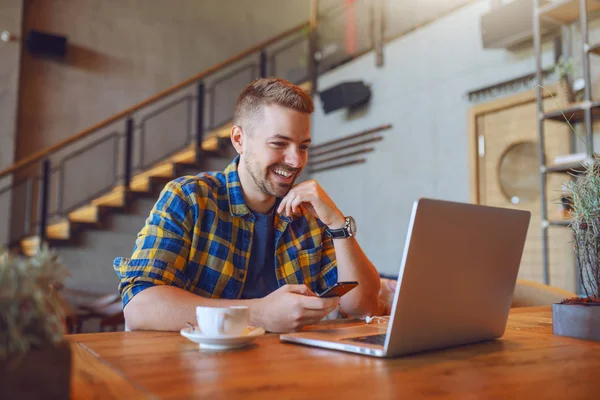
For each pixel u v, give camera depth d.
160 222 1.38
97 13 6.59
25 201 5.97
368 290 1.50
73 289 5.12
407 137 5.02
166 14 7.04
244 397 0.58
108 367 0.73
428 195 4.75
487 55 4.26
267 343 0.93
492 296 0.96
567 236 3.71
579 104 3.21
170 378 0.66
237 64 7.44
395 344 0.80
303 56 7.91
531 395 0.61
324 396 0.59
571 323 1.03
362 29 5.73
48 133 6.16
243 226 1.53
